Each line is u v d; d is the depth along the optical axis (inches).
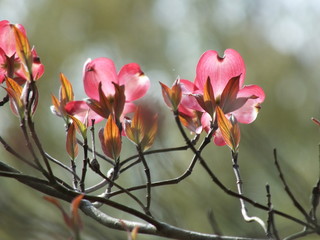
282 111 156.9
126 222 44.4
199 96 45.4
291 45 175.8
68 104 46.1
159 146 51.4
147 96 44.7
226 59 46.3
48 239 46.4
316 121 46.0
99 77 46.7
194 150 43.4
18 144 49.3
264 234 45.9
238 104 45.6
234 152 45.8
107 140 45.0
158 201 51.7
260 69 174.1
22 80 45.8
